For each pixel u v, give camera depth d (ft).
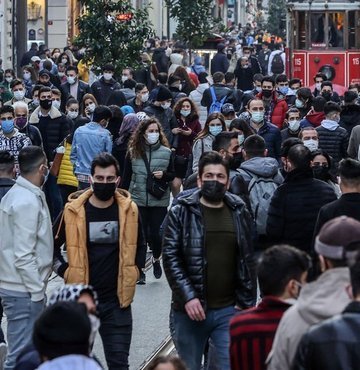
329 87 127.24
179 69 144.36
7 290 51.88
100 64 142.92
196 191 49.26
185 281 47.55
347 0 184.96
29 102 125.59
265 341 37.63
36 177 52.16
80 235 50.72
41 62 170.81
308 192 57.06
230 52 255.91
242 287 48.08
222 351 47.85
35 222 51.52
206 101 127.03
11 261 51.75
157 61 185.16
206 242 47.93
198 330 48.29
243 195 57.82
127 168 78.54
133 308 73.10
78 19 143.64
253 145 62.69
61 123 97.14
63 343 31.53
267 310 37.86
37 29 246.68
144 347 64.08
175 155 98.78
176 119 100.68
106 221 50.93
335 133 90.43
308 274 38.04
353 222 35.78
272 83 113.50
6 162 61.82
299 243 57.36
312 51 186.39
